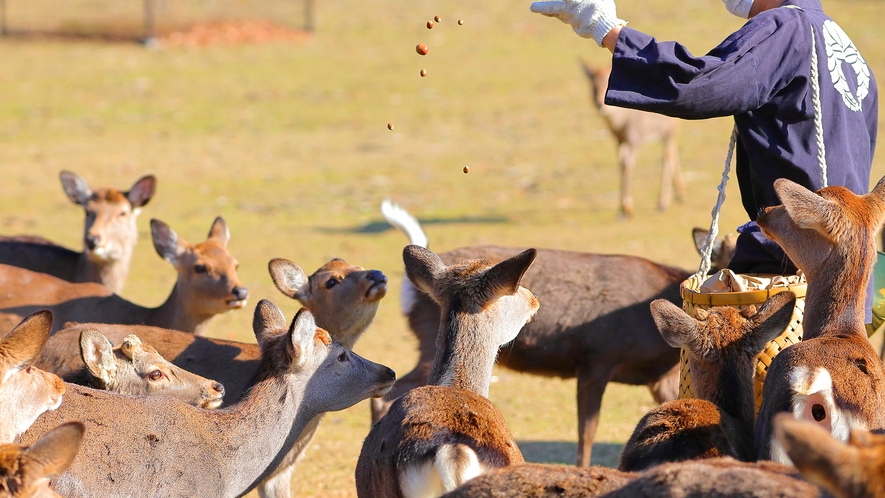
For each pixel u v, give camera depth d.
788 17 12.11
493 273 11.25
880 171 38.66
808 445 6.21
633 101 11.55
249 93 57.94
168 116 53.28
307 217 37.22
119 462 10.63
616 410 20.33
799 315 11.92
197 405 12.81
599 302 17.27
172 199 39.50
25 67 61.59
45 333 10.04
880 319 12.62
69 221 36.06
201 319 19.00
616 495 7.55
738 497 7.06
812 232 10.95
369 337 24.25
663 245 32.34
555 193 40.75
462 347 11.16
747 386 10.95
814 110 12.08
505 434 10.04
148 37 68.44
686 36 65.38
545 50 67.56
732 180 41.78
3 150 46.25
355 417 19.78
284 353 11.96
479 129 51.16
